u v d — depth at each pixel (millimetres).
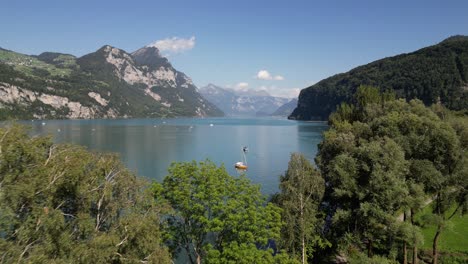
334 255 46250
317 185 43125
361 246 45250
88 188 26609
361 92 101750
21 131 25547
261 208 35062
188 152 139875
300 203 41000
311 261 45719
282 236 38438
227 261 29531
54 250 22391
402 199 37781
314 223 43344
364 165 41531
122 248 25547
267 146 164000
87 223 24859
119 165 30703
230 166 111438
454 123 50750
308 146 163875
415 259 39906
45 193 23328
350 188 41531
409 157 45062
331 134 61625
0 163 22031
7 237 22359
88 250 22875
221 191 33781
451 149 42062
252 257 29312
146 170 99500
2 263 19797
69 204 26594
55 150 28234
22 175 22875
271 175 96500
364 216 39156
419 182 41438
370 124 57656
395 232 37375
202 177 34531
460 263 40969
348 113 99375
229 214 31297
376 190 38875
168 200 33688
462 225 50750
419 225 48500
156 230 27422
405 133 50281
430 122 47562
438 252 43938
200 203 33250
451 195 40656
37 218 22125
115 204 27906
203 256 34938
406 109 66438
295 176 43312
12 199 21016
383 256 40844
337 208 47500
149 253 26344
